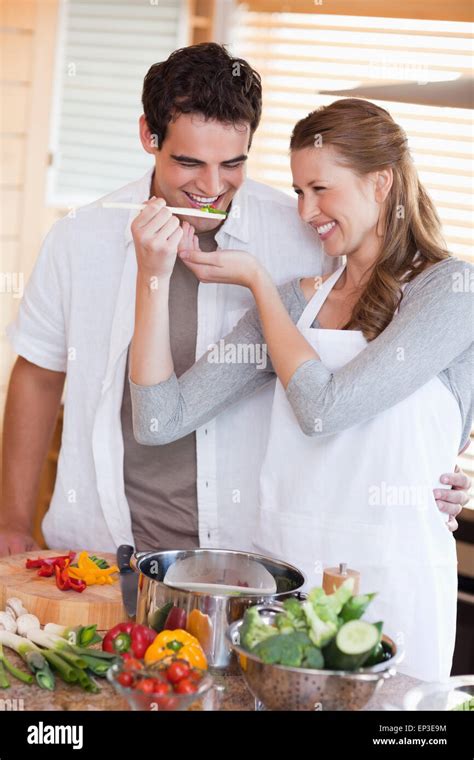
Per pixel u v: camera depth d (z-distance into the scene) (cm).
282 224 249
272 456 220
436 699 170
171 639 173
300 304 227
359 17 409
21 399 266
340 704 152
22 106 453
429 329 194
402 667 205
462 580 302
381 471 206
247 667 156
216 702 168
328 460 211
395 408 204
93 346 250
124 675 156
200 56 213
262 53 443
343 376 196
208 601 177
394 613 204
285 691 152
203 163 215
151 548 247
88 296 250
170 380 220
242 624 168
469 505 339
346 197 206
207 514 244
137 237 207
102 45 470
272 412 220
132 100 477
